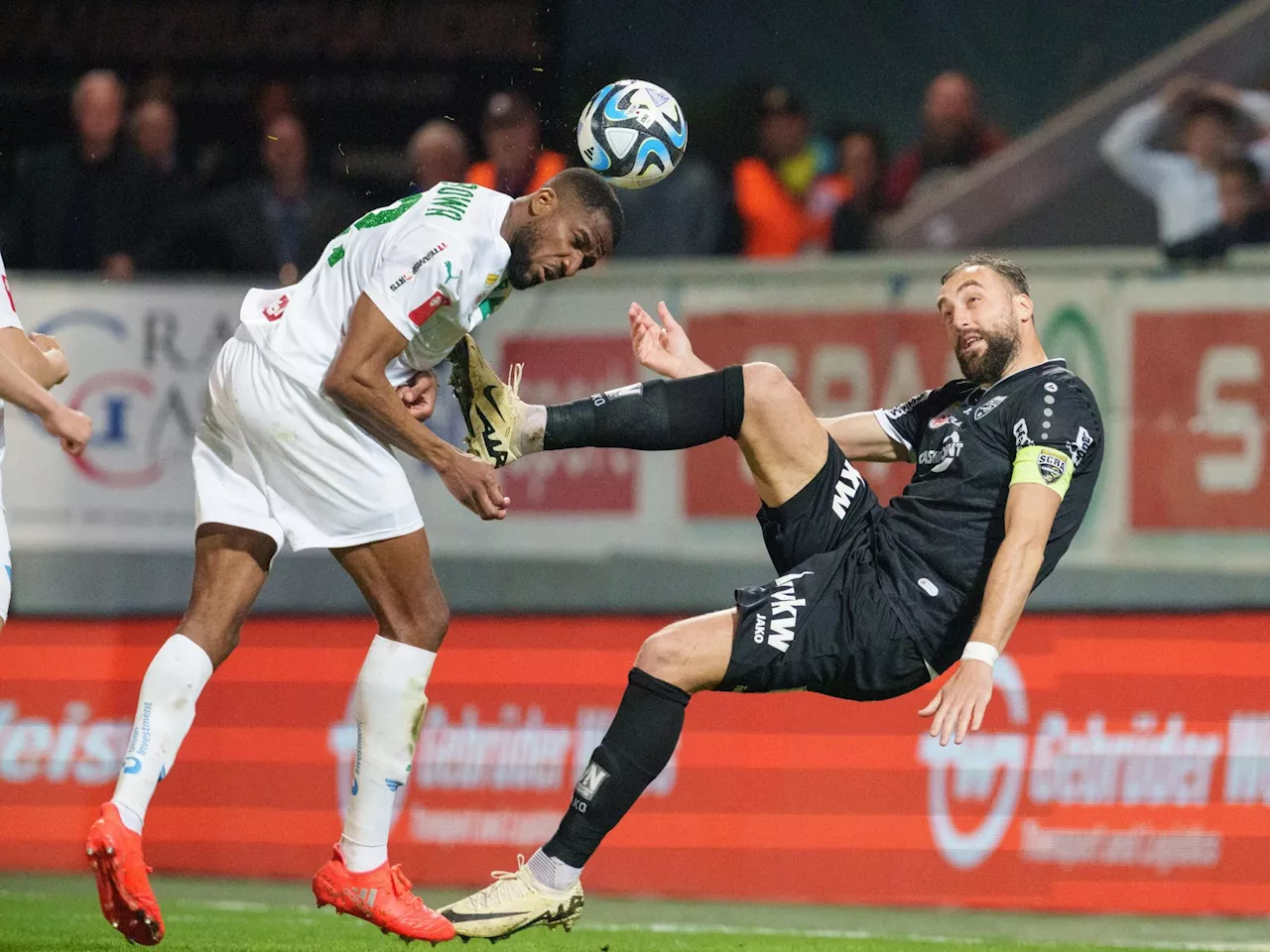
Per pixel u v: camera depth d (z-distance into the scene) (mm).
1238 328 23562
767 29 32250
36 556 25047
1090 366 23984
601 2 31766
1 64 32219
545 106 31500
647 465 24562
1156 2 31969
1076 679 20906
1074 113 30266
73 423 11969
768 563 24312
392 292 12492
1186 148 29875
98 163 29453
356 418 12898
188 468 25141
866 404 24266
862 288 24234
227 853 21953
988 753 20938
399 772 13461
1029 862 20703
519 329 24984
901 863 20906
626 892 21234
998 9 32219
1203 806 20547
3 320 12781
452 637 22109
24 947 15383
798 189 30734
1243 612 20812
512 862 21516
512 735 21812
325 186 30719
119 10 31719
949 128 30812
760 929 19016
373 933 17484
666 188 30125
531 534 24797
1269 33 30375
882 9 32125
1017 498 13266
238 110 31438
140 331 25219
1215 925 19906
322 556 25391
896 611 13594
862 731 21219
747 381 14055
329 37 31344
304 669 22156
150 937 12648
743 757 21344
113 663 22438
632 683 13539
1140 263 23828
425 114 31406
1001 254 24391
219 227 29469
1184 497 23703
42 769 22281
